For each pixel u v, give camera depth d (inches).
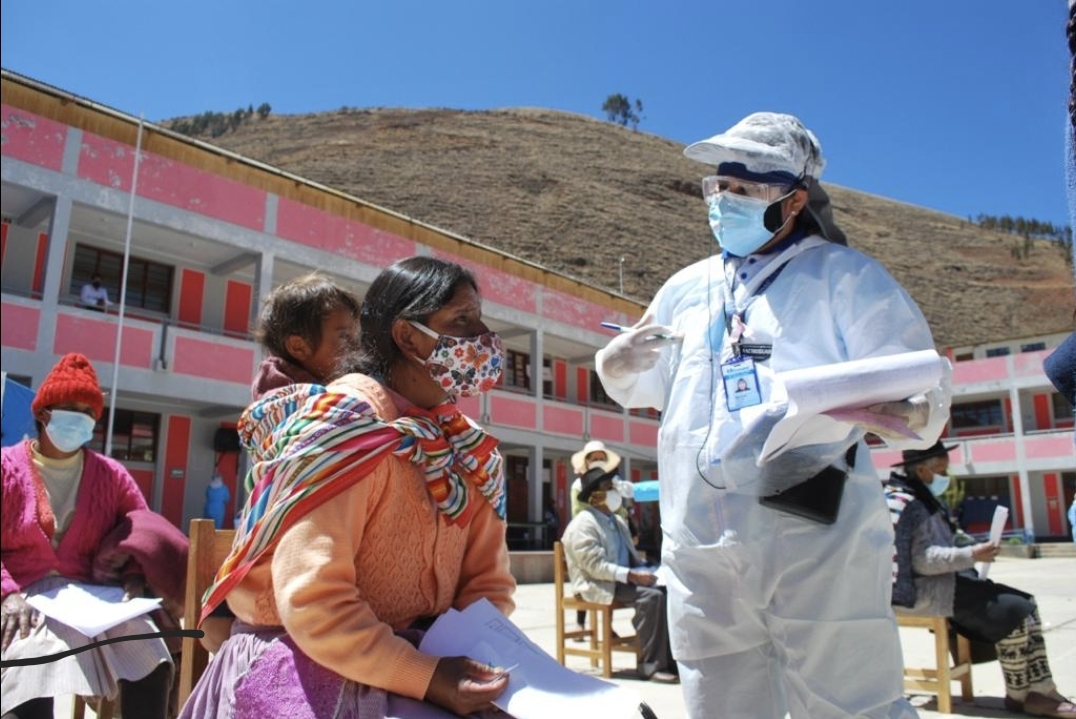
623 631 336.2
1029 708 185.0
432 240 881.5
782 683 97.5
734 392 97.7
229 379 693.3
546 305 1018.1
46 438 137.2
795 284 99.7
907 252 4488.2
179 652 139.2
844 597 90.7
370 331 75.2
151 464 737.0
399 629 68.9
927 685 188.9
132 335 644.7
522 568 682.2
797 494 91.1
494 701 61.6
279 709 60.9
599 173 4247.0
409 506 68.7
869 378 83.0
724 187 103.6
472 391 73.7
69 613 119.5
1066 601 416.5
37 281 678.5
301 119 5403.5
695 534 97.3
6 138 591.2
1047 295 3727.9
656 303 115.0
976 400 1485.0
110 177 638.5
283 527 63.6
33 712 115.9
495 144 4591.5
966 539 216.2
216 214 700.0
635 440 1136.8
